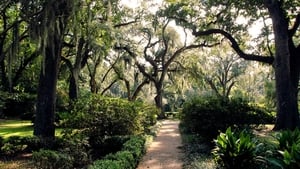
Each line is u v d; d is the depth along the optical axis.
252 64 45.81
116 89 57.91
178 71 38.22
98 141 13.12
